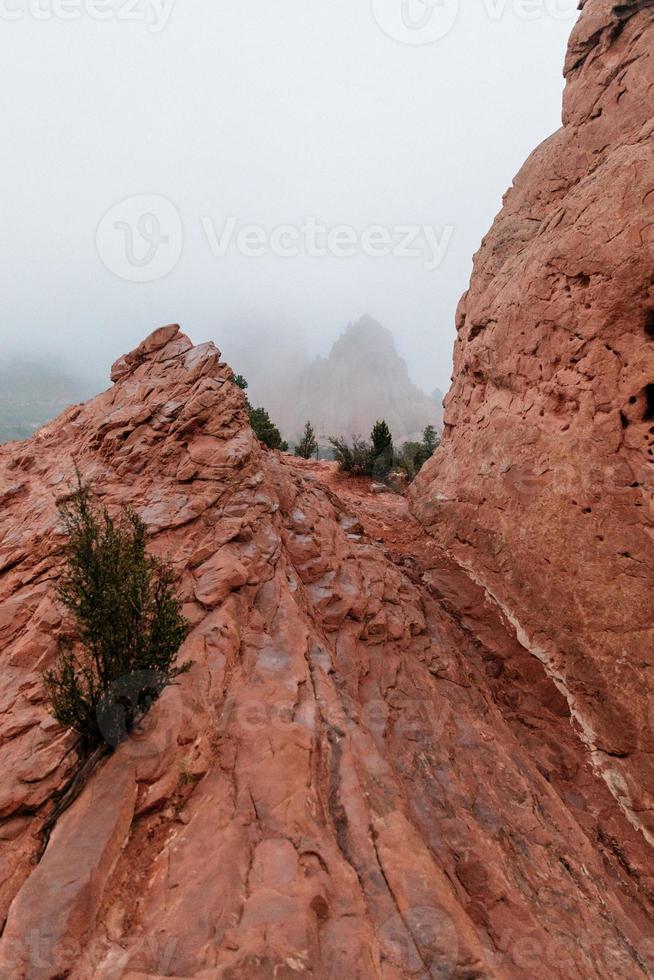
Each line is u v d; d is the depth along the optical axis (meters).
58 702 4.12
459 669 8.32
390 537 13.65
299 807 3.88
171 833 3.80
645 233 7.98
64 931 2.91
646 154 8.16
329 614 7.93
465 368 14.33
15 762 4.51
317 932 2.95
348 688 6.21
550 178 12.76
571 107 12.30
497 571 10.55
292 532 9.79
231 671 5.55
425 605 9.90
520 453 10.56
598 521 8.48
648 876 5.79
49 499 9.87
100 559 4.59
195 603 6.48
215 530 8.14
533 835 5.31
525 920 4.03
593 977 3.82
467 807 5.30
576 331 9.38
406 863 3.68
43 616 6.45
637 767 7.02
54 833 3.62
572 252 9.37
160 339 14.49
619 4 10.77
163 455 9.89
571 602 8.62
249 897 3.09
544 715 8.10
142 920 3.10
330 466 24.55
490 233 14.96
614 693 7.61
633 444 8.28
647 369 8.14
